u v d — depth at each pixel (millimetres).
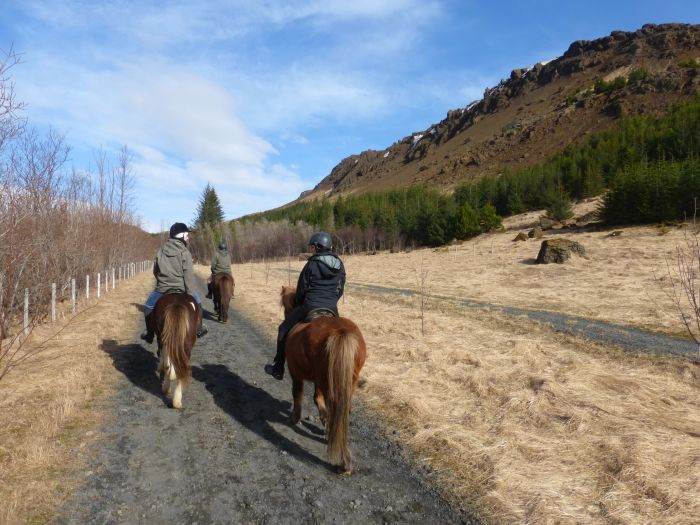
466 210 54844
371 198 95375
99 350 8453
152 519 3500
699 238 28109
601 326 12156
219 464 4438
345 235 69375
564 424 5496
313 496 3934
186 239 6766
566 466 4457
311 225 80312
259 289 21266
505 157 141000
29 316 10602
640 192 38719
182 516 3559
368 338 10422
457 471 4402
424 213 62844
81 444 4660
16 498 3580
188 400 6180
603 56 192875
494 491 3955
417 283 24453
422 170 181375
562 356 8859
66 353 8164
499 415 5820
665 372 8055
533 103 188875
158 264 6613
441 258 37938
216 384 6973
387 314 13766
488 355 8812
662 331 11523
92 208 19297
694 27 175750
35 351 8047
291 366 4785
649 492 3951
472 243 49875
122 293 19188
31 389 6129
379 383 6961
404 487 4129
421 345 9430
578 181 63562
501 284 22953
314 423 5609
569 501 3830
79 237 15469
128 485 3963
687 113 73750
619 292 17859
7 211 7820
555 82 198625
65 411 5332
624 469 4258
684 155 58094
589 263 26031
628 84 144625
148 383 6766
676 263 22875
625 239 32656
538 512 3658
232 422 5500
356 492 4023
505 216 67062
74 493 3773
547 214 53375
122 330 10617
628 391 6863
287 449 4840
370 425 5590
